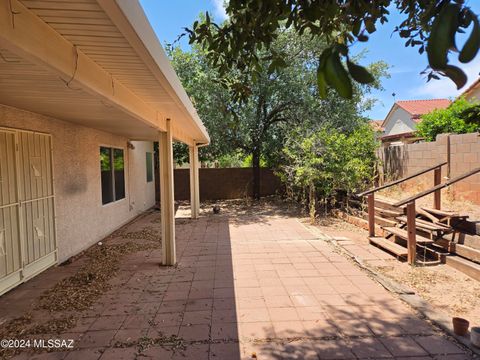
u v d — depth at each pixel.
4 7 1.43
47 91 3.15
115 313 3.46
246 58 2.44
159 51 2.43
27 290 4.12
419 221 5.55
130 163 9.49
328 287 4.05
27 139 4.48
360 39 1.45
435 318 3.17
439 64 0.72
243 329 3.07
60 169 5.36
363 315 3.30
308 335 2.94
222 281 4.35
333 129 9.11
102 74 2.56
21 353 2.75
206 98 10.23
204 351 2.72
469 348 2.69
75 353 2.73
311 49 9.98
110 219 7.70
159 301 3.74
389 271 4.59
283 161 11.37
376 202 7.58
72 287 4.22
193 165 9.62
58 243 5.23
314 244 6.23
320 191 9.41
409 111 20.31
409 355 2.61
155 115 4.45
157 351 2.74
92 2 1.54
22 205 4.35
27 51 1.60
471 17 0.71
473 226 4.96
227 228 8.12
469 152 6.38
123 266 5.09
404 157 8.38
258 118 11.68
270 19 1.89
